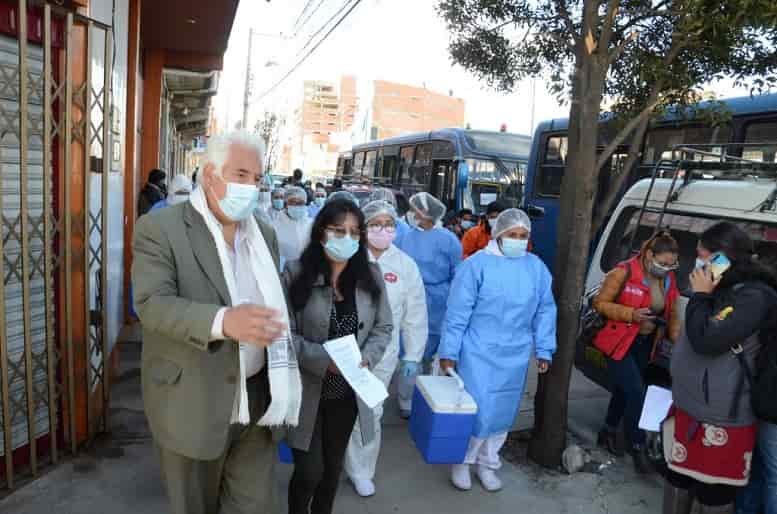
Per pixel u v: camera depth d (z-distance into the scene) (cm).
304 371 290
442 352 390
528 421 532
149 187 889
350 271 307
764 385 283
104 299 417
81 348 401
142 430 444
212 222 232
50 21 353
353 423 309
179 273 226
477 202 1264
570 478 427
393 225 405
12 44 344
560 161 1052
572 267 429
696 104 502
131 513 343
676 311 436
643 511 389
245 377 239
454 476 406
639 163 852
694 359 299
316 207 891
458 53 609
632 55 496
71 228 385
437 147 1419
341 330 304
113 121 526
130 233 755
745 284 286
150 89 1187
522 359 391
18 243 355
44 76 351
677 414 311
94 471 383
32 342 371
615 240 548
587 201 423
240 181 231
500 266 387
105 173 400
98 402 432
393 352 409
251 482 259
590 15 418
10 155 346
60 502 349
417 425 385
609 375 465
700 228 461
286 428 275
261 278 247
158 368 231
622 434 471
